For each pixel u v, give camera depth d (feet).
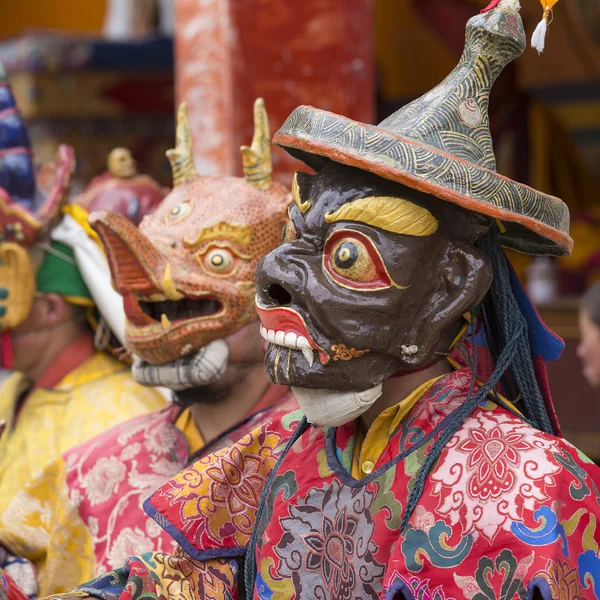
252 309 14.39
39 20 49.21
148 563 11.44
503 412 10.36
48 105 37.01
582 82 43.24
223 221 14.28
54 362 18.02
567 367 30.68
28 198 17.89
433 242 9.99
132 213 18.30
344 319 9.80
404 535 9.85
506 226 10.50
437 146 9.86
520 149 38.86
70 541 15.38
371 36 23.52
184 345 14.16
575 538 9.41
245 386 14.73
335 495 10.75
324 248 10.05
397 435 10.57
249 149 14.69
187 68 23.52
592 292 23.93
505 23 10.25
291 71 22.81
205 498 11.73
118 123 37.58
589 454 30.32
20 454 17.42
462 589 9.48
